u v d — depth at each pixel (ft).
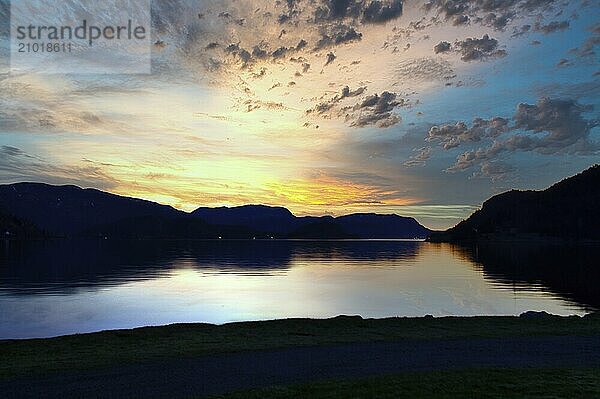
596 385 32.42
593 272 239.71
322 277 219.82
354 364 39.32
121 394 31.27
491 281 200.75
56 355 44.06
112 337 52.95
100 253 432.25
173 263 311.88
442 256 419.74
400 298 146.30
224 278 210.59
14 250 452.76
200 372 36.83
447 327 58.03
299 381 34.04
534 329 56.49
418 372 36.24
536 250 487.61
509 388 31.83
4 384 33.96
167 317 107.45
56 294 147.84
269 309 121.60
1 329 90.89
